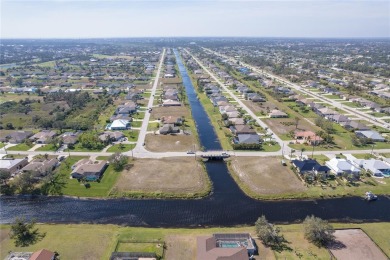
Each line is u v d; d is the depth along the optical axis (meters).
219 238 73.56
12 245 73.38
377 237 76.06
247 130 143.25
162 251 70.81
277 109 187.88
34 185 101.06
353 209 88.75
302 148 129.25
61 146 132.38
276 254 70.00
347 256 69.44
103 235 77.19
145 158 120.38
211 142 138.75
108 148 130.12
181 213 87.31
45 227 80.81
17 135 140.00
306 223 76.62
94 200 93.56
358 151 126.75
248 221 83.56
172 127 150.00
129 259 67.38
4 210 89.06
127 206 90.62
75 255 69.75
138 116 178.00
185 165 114.25
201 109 196.38
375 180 103.69
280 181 102.88
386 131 150.12
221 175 109.44
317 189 98.06
